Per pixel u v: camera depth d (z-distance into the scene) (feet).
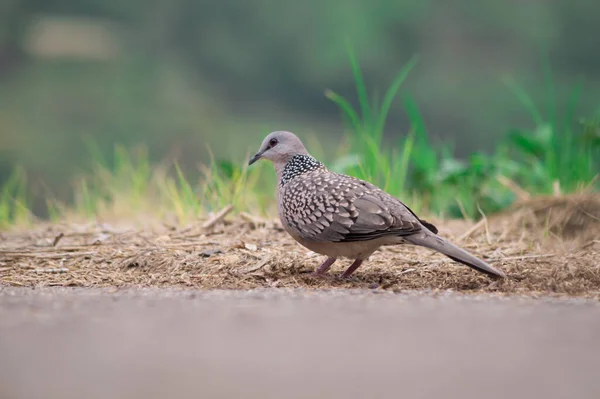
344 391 13.85
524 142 47.73
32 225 46.68
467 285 28.71
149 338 17.93
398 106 151.64
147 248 34.09
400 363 15.80
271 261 31.68
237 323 19.63
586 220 37.52
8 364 15.62
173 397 13.41
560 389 14.02
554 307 22.56
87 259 33.37
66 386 14.02
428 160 47.60
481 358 16.19
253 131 145.69
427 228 29.78
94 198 50.19
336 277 30.42
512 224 39.22
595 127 45.50
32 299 23.91
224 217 39.37
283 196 31.42
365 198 29.04
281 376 14.82
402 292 25.98
